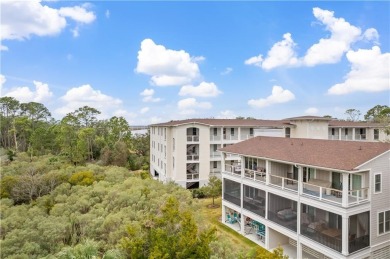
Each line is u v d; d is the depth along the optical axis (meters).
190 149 40.94
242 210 24.67
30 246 17.02
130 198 23.28
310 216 19.34
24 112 69.44
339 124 49.19
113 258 12.86
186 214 12.52
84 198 24.66
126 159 55.88
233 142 41.97
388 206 17.64
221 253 15.09
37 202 26.73
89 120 69.88
